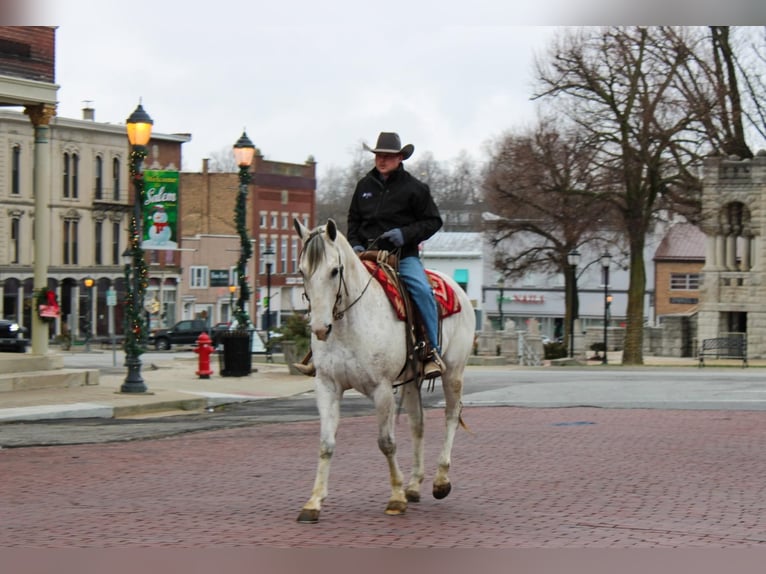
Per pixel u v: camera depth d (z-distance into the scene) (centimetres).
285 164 10506
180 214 9369
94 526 1077
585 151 5006
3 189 7506
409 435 1819
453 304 1223
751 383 2938
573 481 1361
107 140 8225
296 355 3250
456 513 1150
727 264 5991
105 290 8281
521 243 7694
